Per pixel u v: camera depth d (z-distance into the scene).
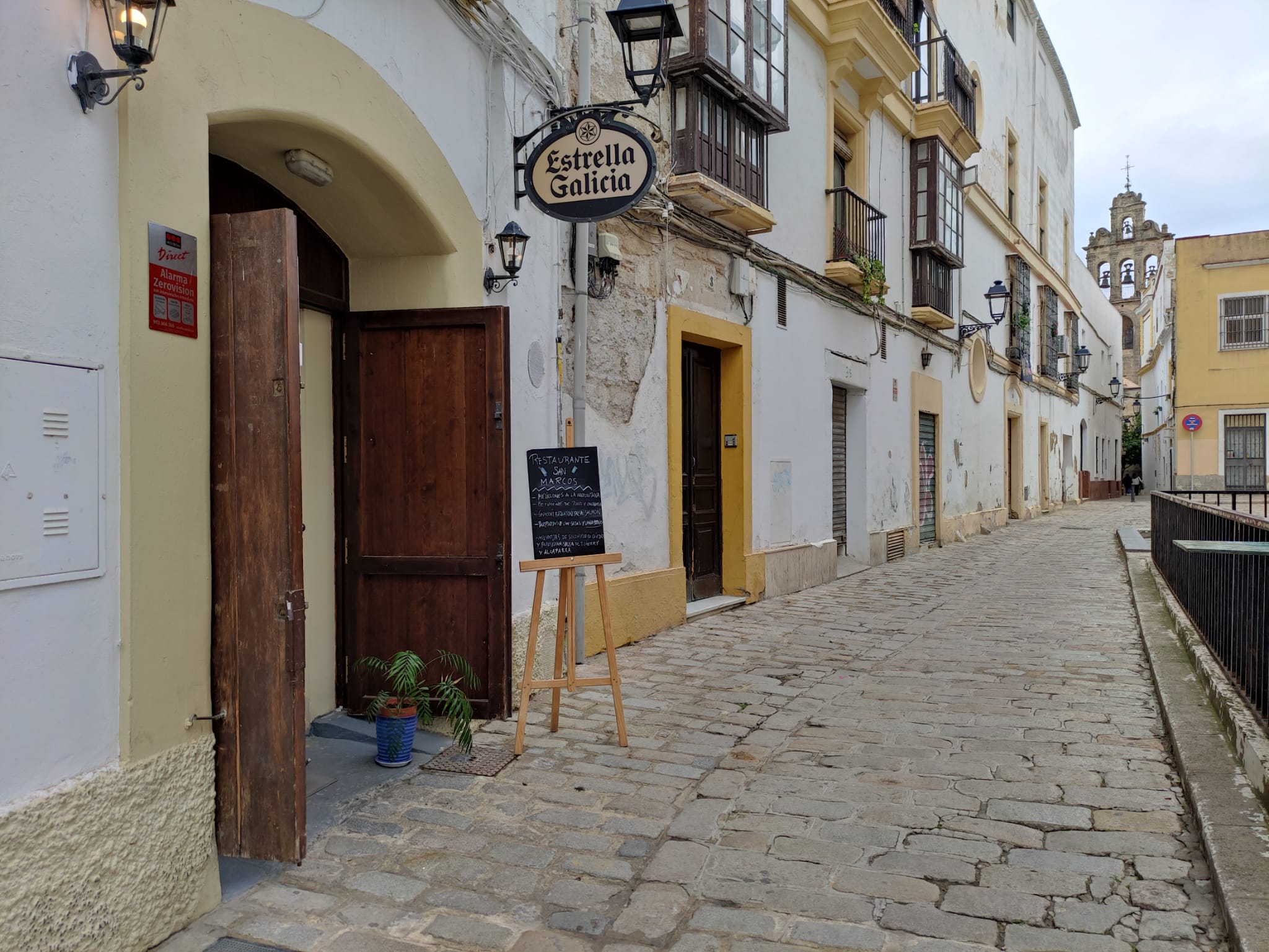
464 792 3.85
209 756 2.92
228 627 3.08
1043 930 2.72
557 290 6.12
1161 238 60.06
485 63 5.23
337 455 4.80
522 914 2.85
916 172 13.92
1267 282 26.33
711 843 3.37
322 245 4.71
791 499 9.94
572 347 6.33
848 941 2.68
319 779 3.98
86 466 2.48
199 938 2.70
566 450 4.62
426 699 4.20
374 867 3.15
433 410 4.73
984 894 2.94
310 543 4.58
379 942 2.68
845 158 11.88
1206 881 2.98
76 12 2.46
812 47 10.37
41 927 2.30
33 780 2.31
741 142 8.38
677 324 7.67
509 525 4.71
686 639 7.17
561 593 4.73
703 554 8.62
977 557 13.77
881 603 9.13
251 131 3.56
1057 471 28.45
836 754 4.38
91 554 2.49
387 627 4.79
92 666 2.50
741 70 8.05
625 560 7.04
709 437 8.72
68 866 2.38
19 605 2.28
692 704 5.30
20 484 2.28
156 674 2.72
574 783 3.98
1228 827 3.12
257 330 2.99
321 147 3.87
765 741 4.58
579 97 6.29
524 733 4.53
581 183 5.11
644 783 3.99
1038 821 3.51
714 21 7.54
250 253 3.00
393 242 4.76
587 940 2.70
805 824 3.53
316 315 4.66
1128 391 53.56
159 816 2.69
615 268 6.77
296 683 3.06
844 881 3.06
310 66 3.56
